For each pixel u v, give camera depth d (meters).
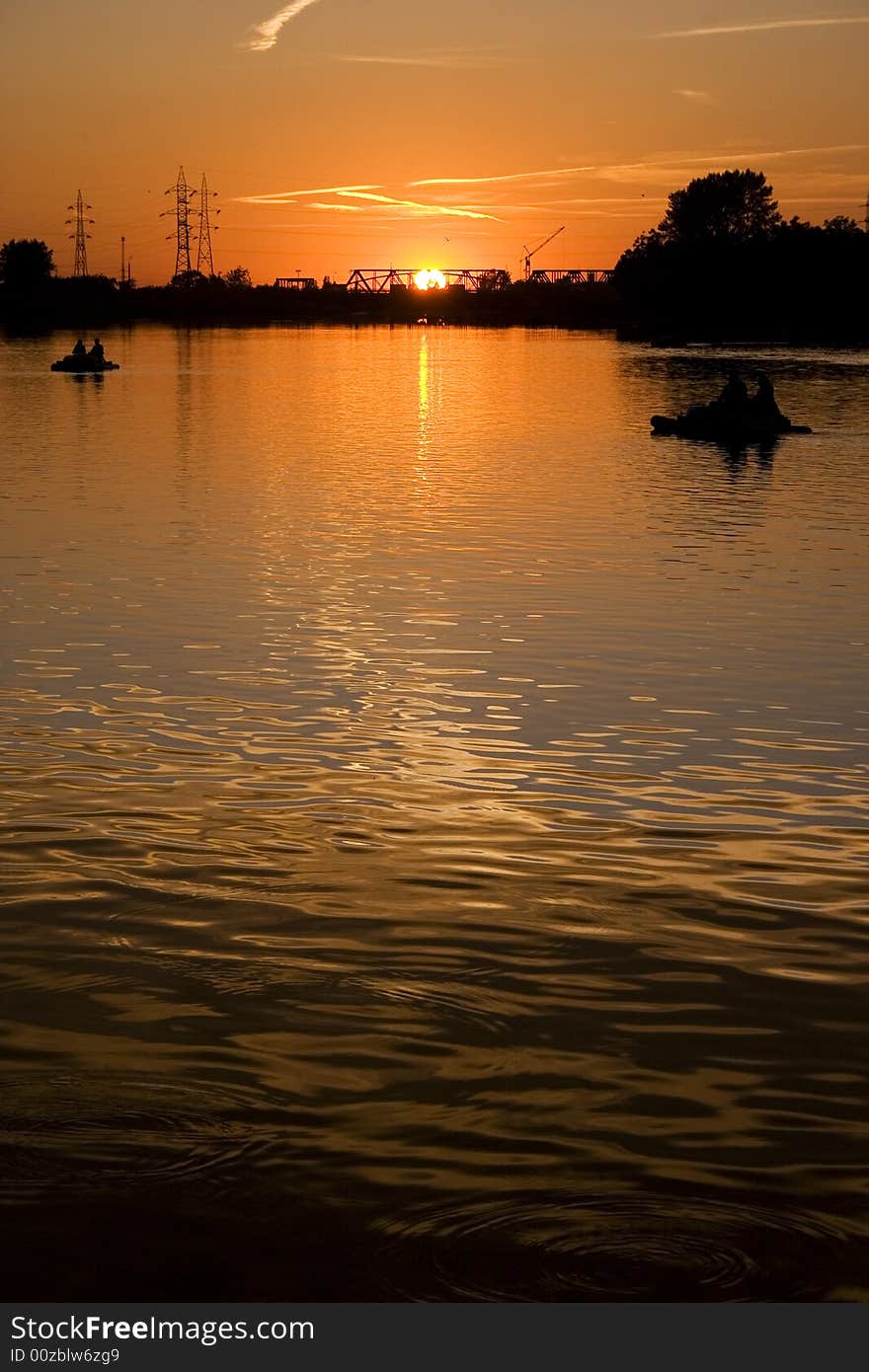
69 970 7.92
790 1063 6.97
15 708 13.03
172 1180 6.00
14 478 30.73
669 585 18.88
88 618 16.73
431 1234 5.69
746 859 9.62
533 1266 5.53
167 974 7.88
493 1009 7.52
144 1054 7.02
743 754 11.80
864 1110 6.56
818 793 10.91
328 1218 5.77
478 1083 6.77
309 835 9.98
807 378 70.81
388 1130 6.37
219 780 11.11
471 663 14.73
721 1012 7.50
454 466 33.41
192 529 23.58
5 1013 7.43
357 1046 7.11
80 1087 6.71
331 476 31.39
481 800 10.70
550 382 70.56
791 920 8.66
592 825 10.22
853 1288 5.43
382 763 11.55
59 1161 6.12
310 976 7.88
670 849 9.79
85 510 25.70
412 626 16.42
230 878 9.22
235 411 51.03
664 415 49.41
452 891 9.05
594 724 12.61
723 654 15.12
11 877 9.23
